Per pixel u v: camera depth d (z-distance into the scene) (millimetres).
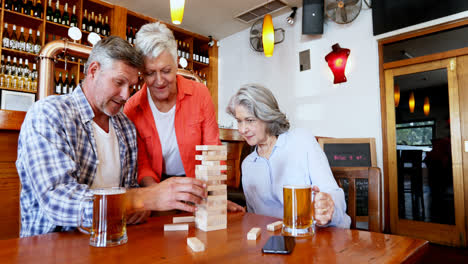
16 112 1591
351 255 610
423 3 3459
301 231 754
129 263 562
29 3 3791
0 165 1587
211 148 840
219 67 5840
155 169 1584
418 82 3562
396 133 3688
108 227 671
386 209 3686
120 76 1001
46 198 815
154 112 1557
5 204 1605
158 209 834
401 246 667
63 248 649
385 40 3797
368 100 3896
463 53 3242
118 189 711
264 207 1295
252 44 4938
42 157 852
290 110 4699
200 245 637
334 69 4133
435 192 3385
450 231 3246
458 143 3266
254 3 4453
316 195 875
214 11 4684
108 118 1182
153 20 4824
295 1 4426
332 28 4266
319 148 1256
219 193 829
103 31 4281
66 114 987
